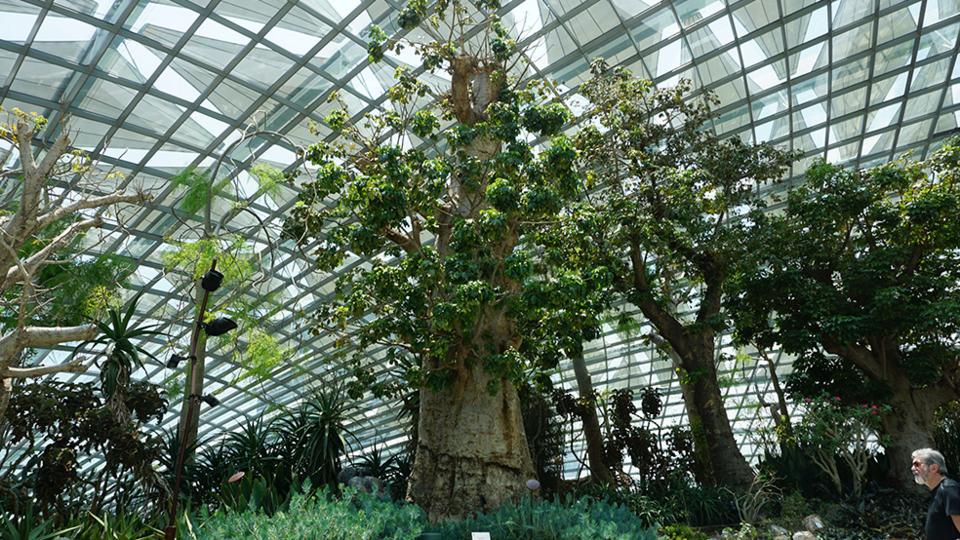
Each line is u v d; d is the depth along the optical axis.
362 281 14.71
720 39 23.06
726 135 27.50
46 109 20.55
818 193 19.83
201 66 20.69
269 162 24.91
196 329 10.43
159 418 19.08
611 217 18.55
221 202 24.67
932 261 20.05
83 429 16.53
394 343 15.22
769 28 22.56
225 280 15.88
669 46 23.28
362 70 22.64
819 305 18.50
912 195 20.17
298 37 20.78
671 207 19.52
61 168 13.61
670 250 20.53
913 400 18.72
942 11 22.39
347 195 14.72
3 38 18.08
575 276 13.16
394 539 9.68
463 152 15.57
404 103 17.42
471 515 13.15
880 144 28.08
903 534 13.79
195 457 20.58
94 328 10.90
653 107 21.62
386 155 13.95
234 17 19.55
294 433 21.39
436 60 17.17
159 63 20.27
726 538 13.85
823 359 20.45
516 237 15.65
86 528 12.16
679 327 21.14
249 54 20.88
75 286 16.80
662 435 25.16
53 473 15.70
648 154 20.84
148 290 27.28
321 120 24.03
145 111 21.62
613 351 39.69
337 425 20.92
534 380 15.98
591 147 20.14
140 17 18.75
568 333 14.84
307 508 10.31
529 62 17.86
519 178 14.52
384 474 21.08
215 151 23.89
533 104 15.75
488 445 14.48
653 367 40.38
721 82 24.77
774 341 20.66
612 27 22.39
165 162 23.59
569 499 12.16
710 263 21.55
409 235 16.03
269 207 25.88
